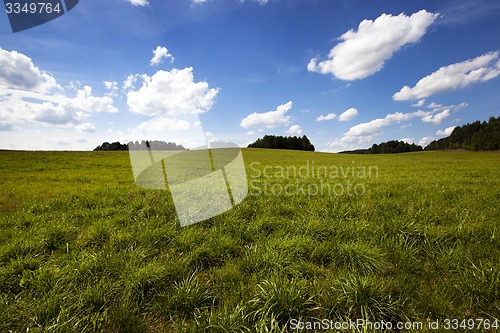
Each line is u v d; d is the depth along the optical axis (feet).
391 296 11.73
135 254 15.47
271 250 15.51
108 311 11.30
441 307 10.86
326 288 12.36
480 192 31.27
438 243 16.55
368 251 14.67
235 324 10.15
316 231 18.61
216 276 13.92
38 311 10.63
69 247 16.87
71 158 111.45
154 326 10.73
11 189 39.47
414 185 37.63
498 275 11.98
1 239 18.22
